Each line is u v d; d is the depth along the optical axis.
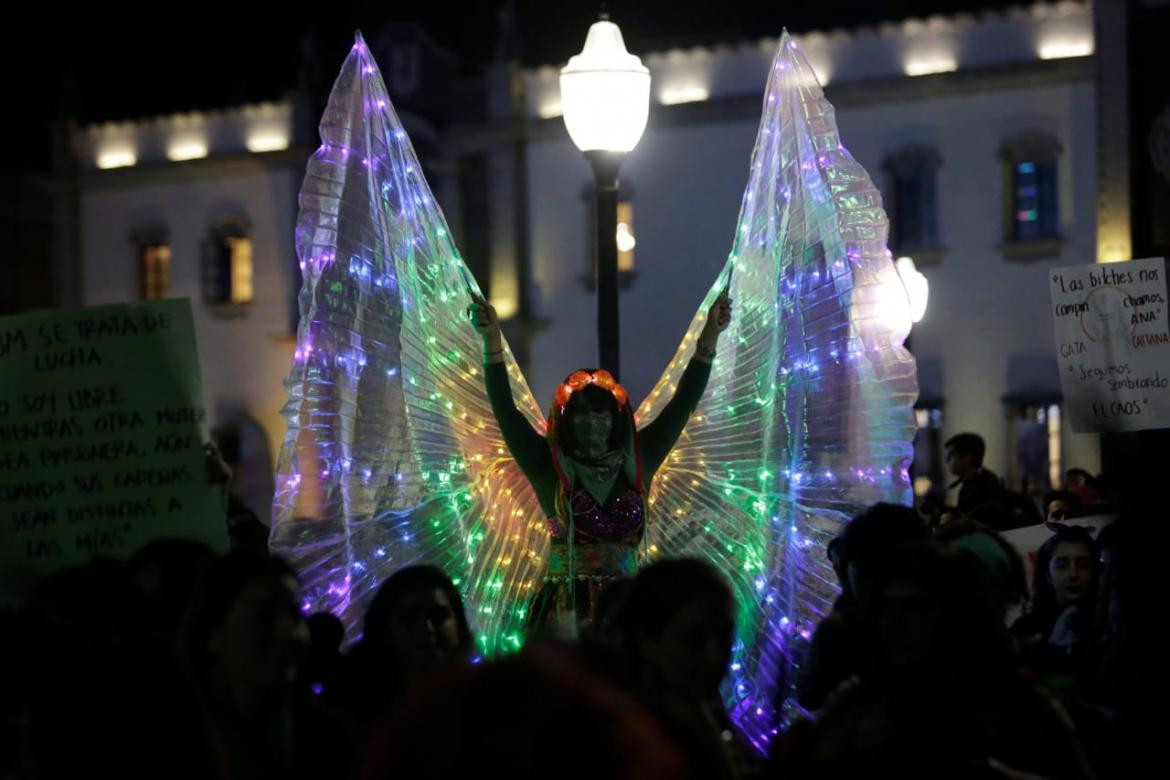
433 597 4.69
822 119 6.44
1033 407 26.03
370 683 4.65
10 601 5.24
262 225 31.09
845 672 4.84
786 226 6.48
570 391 6.33
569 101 7.86
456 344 6.92
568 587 6.26
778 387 6.30
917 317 12.23
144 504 5.32
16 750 3.63
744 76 27.97
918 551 4.07
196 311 31.44
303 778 4.02
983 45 26.50
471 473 6.73
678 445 6.89
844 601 5.21
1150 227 25.42
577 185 29.06
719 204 27.91
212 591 3.78
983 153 26.36
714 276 27.89
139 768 3.02
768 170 6.80
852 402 6.18
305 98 30.84
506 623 6.59
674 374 7.18
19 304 31.98
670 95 28.48
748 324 6.81
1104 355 7.31
